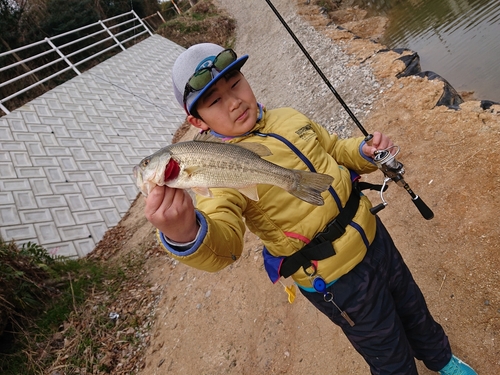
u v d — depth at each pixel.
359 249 0.83
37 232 3.33
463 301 1.19
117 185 4.18
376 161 0.91
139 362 2.01
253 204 0.80
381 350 0.84
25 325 2.30
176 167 0.61
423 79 2.32
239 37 8.02
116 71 6.33
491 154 1.55
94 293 2.57
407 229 1.55
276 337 1.55
